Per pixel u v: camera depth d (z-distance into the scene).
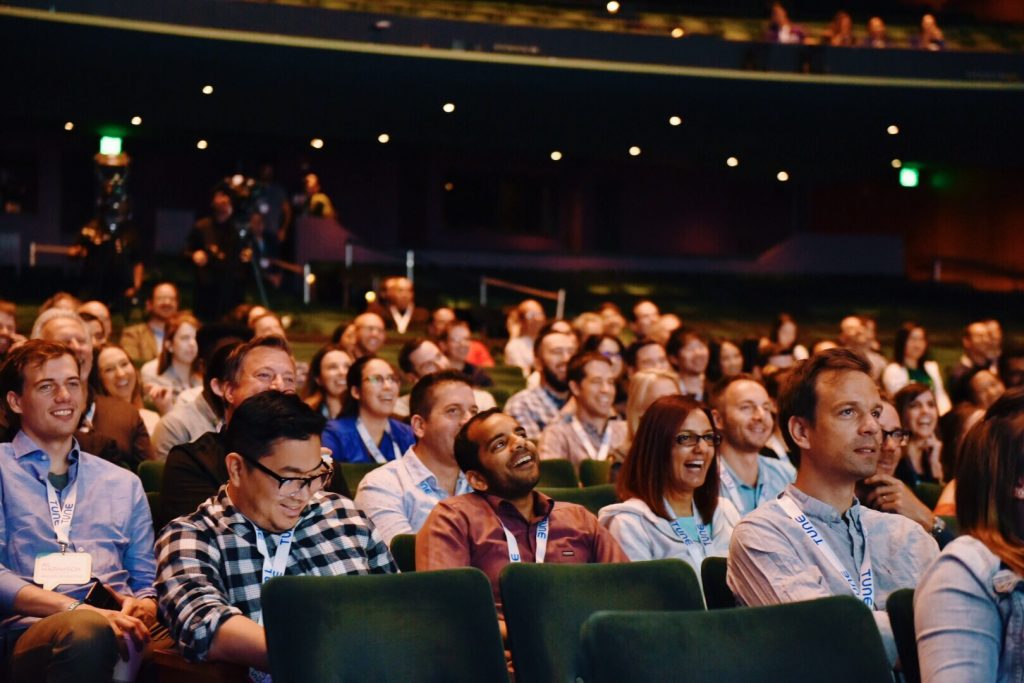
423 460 4.96
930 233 22.66
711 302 19.38
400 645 3.10
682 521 4.43
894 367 10.02
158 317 9.91
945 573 2.72
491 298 18.61
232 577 3.50
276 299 16.12
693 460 4.37
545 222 22.80
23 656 3.56
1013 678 2.66
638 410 5.79
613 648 2.75
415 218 21.97
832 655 2.88
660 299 19.23
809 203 23.77
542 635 3.38
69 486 4.07
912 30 19.70
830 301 19.56
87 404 5.42
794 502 3.54
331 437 6.00
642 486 4.42
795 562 3.46
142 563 4.13
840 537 3.52
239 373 4.77
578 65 17.08
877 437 3.45
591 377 6.74
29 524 3.97
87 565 3.84
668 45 17.25
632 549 4.33
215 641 3.28
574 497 4.93
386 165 21.91
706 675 2.78
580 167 22.77
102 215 13.24
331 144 20.92
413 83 17.27
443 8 18.48
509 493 4.17
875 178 22.53
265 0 16.20
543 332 9.38
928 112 18.34
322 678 3.01
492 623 3.21
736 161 21.14
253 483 3.52
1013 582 2.66
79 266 16.44
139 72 16.28
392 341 13.12
